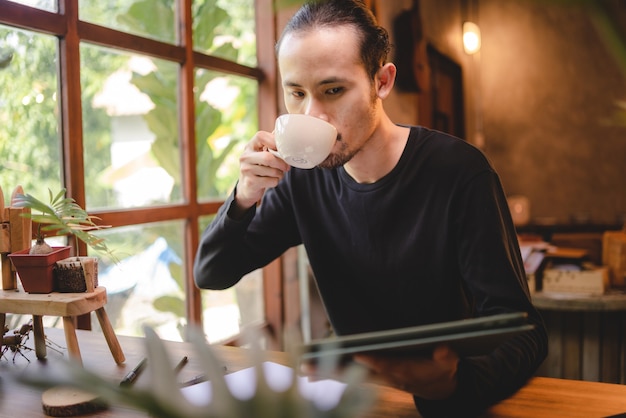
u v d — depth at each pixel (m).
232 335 2.55
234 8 2.54
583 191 4.21
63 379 0.30
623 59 0.48
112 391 0.30
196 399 0.74
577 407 0.88
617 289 2.63
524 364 0.93
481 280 1.06
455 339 0.60
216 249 1.29
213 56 2.36
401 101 3.13
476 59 4.42
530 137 4.33
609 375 2.52
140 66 2.01
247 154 1.19
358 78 1.03
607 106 4.11
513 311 1.01
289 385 0.33
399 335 0.60
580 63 4.16
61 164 1.68
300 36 1.01
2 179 1.51
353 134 1.05
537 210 4.34
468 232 1.10
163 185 2.13
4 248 1.14
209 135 2.40
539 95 4.28
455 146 1.17
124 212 1.89
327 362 0.39
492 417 0.85
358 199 1.22
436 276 1.18
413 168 1.17
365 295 1.28
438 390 0.77
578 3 0.46
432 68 3.67
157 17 2.08
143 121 2.03
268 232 1.40
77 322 1.68
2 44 1.49
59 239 1.64
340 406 0.32
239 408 0.31
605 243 2.77
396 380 0.71
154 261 2.07
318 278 1.34
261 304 2.82
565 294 2.55
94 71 1.81
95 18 1.81
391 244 1.21
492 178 1.13
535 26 4.25
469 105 4.43
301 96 1.06
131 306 1.98
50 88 1.65
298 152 0.99
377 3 2.79
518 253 1.13
